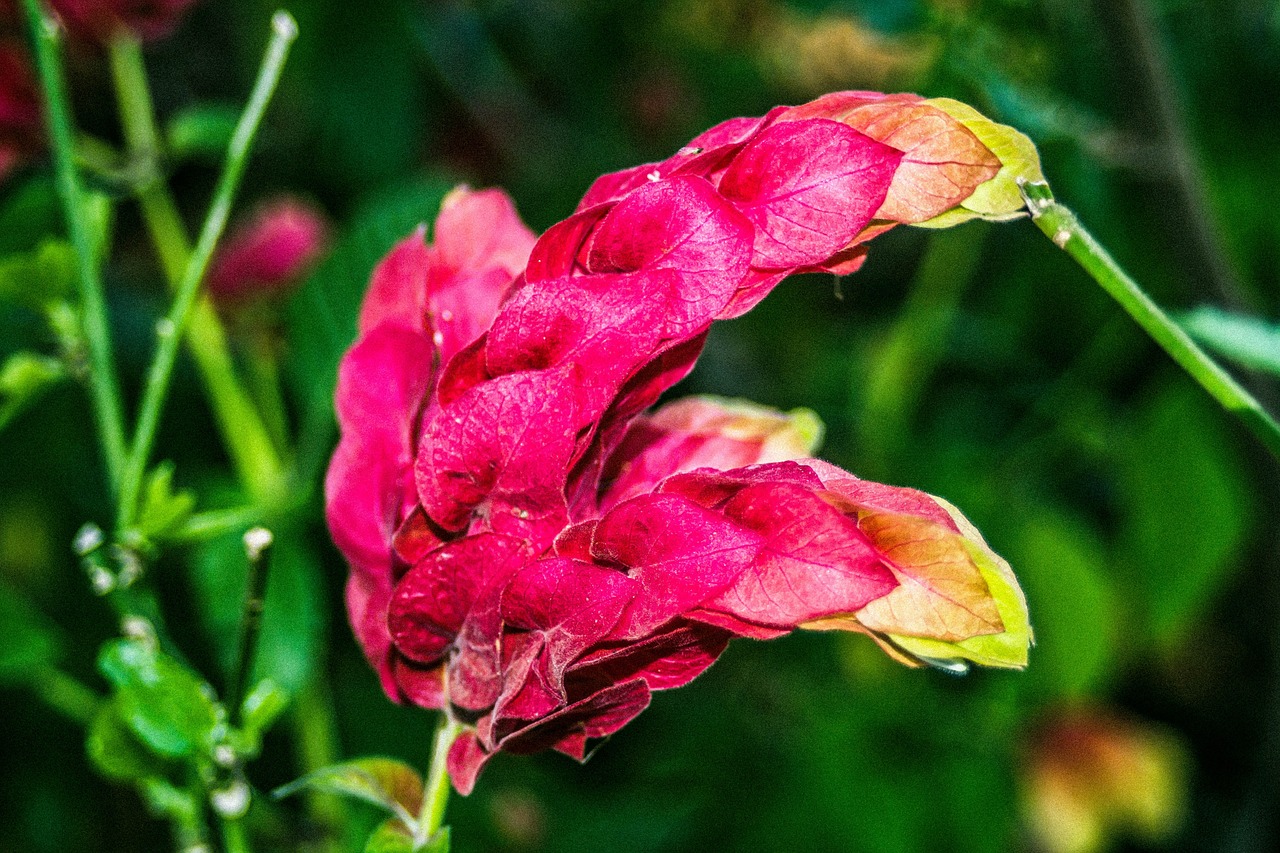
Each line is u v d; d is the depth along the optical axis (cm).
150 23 38
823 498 23
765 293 24
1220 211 59
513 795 57
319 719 42
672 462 26
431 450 24
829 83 92
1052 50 49
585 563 23
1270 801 60
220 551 39
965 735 58
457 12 79
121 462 32
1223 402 25
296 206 49
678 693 64
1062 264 61
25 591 64
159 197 42
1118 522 65
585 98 86
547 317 24
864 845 56
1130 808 61
